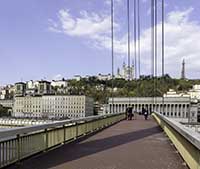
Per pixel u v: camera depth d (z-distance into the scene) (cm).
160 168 781
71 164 824
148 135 1778
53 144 1163
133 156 985
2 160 740
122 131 2080
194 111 5181
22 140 859
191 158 734
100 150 1120
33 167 771
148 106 5597
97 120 2220
